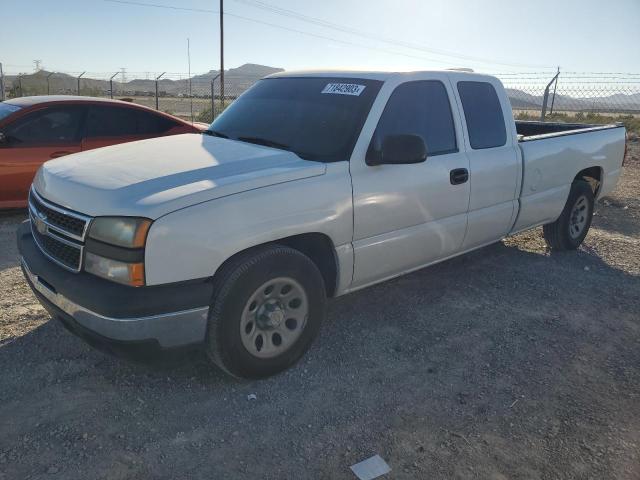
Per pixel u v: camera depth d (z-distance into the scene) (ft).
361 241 12.27
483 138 15.38
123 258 9.07
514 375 11.82
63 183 10.43
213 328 9.95
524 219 17.25
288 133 12.82
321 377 11.38
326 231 11.36
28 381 10.66
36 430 9.26
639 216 26.71
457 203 14.37
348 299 15.38
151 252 9.05
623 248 21.21
